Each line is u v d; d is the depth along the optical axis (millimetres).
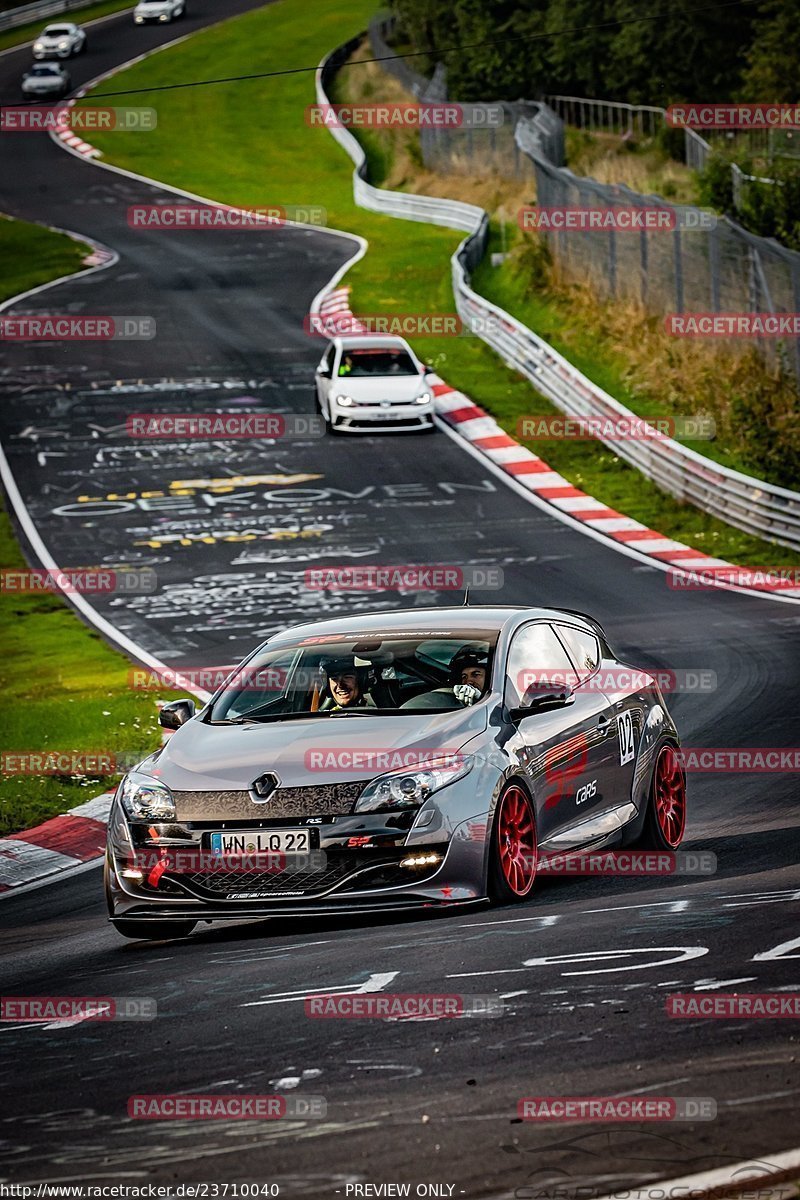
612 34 180250
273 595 70750
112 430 105125
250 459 97000
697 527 80312
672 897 25578
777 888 25516
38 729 50188
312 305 141375
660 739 31438
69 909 31703
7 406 113188
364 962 22609
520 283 133375
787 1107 15305
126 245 173625
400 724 26562
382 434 101500
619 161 161375
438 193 189000
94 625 67812
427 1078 16953
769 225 109938
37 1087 18047
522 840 26766
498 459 94375
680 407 98625
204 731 27953
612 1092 16031
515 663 28797
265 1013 20250
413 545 78375
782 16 143750
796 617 61375
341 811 25109
